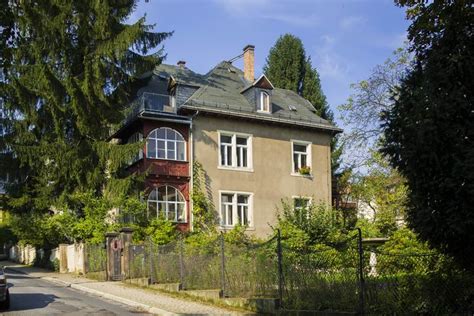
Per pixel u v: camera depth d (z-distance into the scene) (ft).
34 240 107.45
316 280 40.63
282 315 41.52
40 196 100.83
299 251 45.73
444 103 27.81
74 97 90.53
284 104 122.83
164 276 63.05
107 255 76.18
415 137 28.78
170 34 103.55
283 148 115.75
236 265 49.14
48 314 45.80
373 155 104.12
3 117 98.37
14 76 89.86
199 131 105.81
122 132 108.58
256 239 98.12
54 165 97.45
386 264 36.60
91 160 95.04
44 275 91.81
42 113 98.27
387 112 31.35
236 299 47.52
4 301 48.57
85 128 93.66
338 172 135.23
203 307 48.39
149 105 102.47
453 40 29.91
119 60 100.63
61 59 98.17
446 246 29.14
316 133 120.88
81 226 90.17
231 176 107.96
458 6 30.12
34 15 88.43
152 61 102.17
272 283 45.01
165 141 102.42
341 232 88.07
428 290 32.76
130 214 93.15
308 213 92.89
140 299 54.80
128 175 100.48
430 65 29.89
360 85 108.99
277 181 113.60
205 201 103.14
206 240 88.48
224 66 126.52
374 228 94.12
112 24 96.89
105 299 57.31
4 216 169.37
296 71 160.25
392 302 34.88
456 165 26.96
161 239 89.66
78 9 94.89
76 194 95.25
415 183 29.09
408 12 36.78
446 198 27.86
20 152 93.09
